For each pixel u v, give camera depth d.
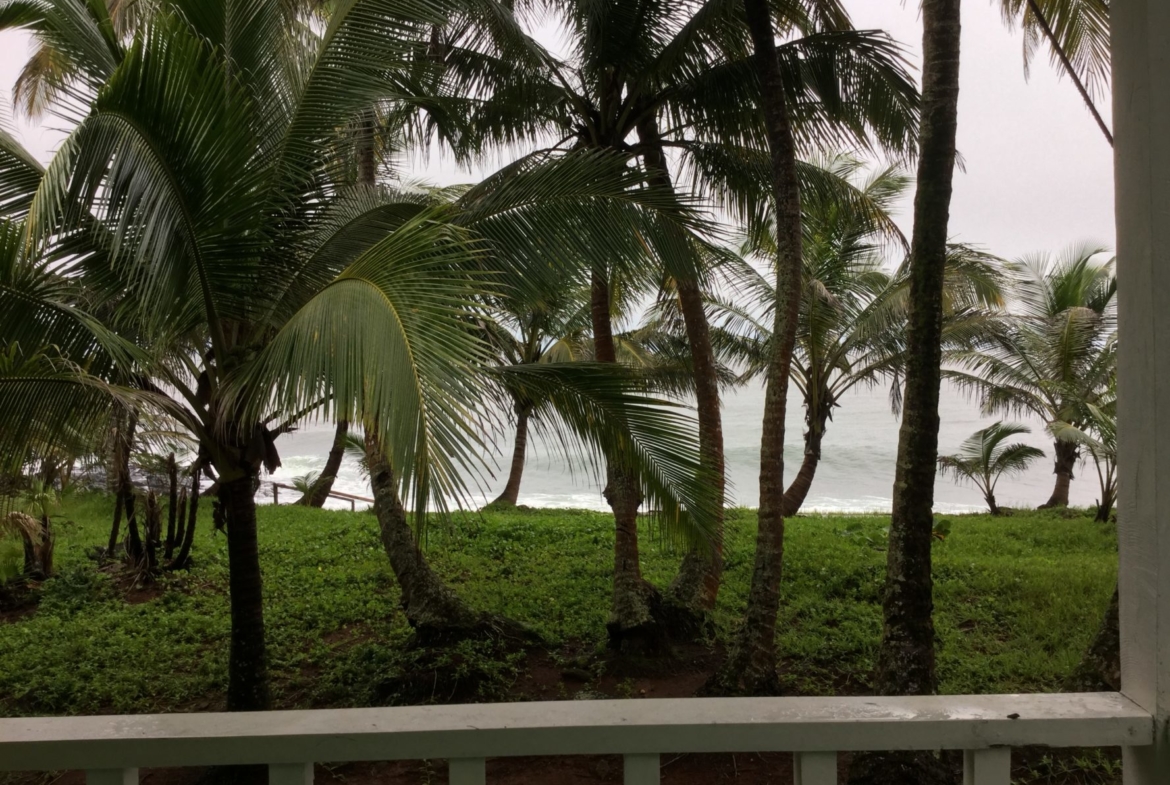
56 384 4.18
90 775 1.28
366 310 3.03
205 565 9.62
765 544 5.46
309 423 5.01
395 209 5.21
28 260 3.81
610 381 4.62
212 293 4.39
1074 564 9.30
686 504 4.71
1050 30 6.63
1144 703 1.35
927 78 4.24
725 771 4.77
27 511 8.25
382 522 7.15
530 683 6.16
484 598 8.04
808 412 15.30
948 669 6.07
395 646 6.77
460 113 7.47
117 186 3.44
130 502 8.94
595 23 6.56
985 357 16.44
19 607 8.25
